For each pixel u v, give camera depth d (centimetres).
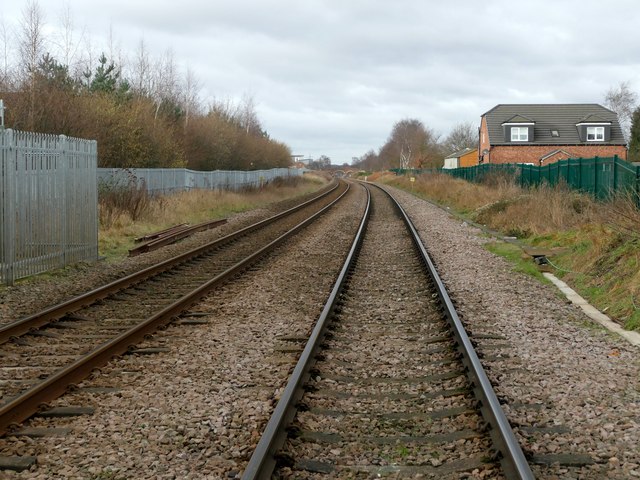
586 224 1709
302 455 501
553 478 463
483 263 1552
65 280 1344
